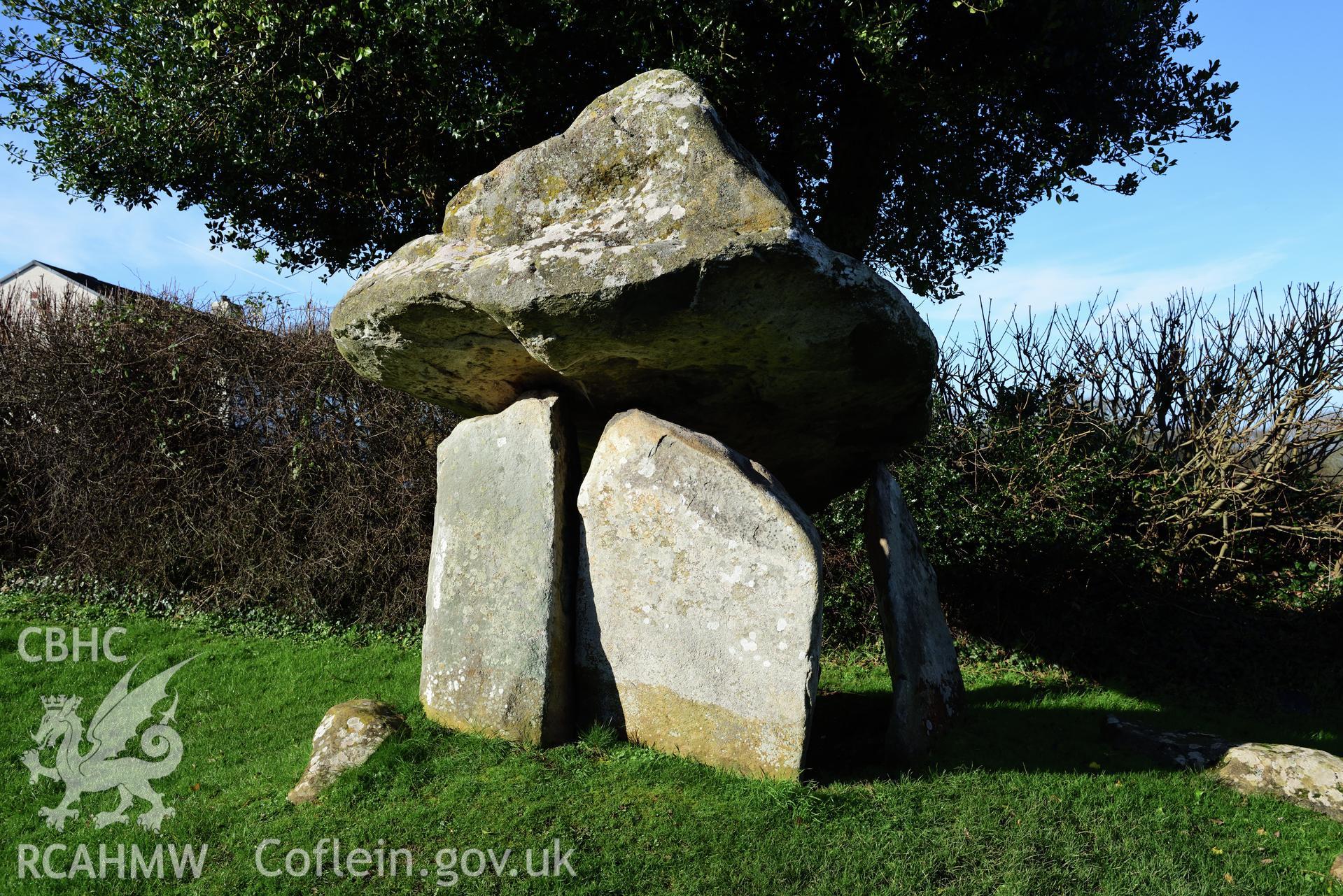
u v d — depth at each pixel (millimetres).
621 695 4500
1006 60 8180
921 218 9586
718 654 4254
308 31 7477
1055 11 7434
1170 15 8594
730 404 4820
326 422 7816
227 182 9109
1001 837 3721
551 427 4668
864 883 3355
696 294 3867
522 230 4336
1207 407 7949
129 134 8469
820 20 8016
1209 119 8406
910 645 4996
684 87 4254
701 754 4262
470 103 8039
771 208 3881
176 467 7953
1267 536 7797
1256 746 4688
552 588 4496
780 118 8719
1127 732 5070
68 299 9047
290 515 7883
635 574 4477
